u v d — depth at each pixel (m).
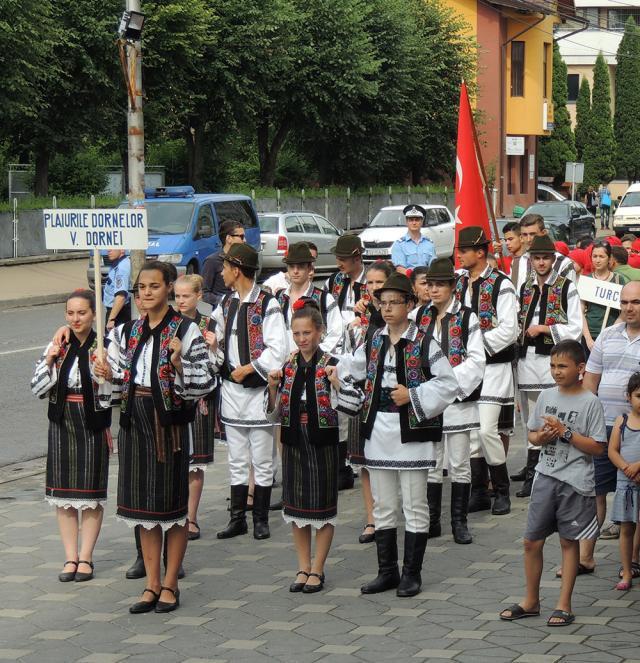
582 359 6.55
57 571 7.83
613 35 83.06
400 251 13.30
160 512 6.85
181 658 6.11
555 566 7.54
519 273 9.90
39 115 34.22
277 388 7.34
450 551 8.01
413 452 6.94
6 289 25.52
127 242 7.58
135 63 15.42
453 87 49.12
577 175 46.59
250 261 8.45
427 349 6.92
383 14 44.03
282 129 43.12
